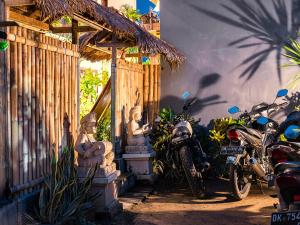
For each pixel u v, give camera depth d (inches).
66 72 216.2
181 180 300.4
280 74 342.0
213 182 310.3
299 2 339.0
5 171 166.9
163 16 358.3
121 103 298.0
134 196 263.4
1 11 164.9
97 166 200.1
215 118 350.3
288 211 134.9
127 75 310.8
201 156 272.5
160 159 313.4
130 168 295.3
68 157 196.9
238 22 347.3
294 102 339.6
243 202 252.4
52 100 202.2
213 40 350.6
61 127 210.7
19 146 176.1
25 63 180.1
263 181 300.8
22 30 177.9
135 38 252.1
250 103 346.0
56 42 205.6
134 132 294.0
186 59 353.7
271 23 343.0
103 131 319.9
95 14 193.2
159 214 226.7
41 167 192.5
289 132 159.9
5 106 166.2
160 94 355.6
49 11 149.1
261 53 344.5
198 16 353.1
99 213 210.7
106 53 346.9
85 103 405.7
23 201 174.2
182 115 292.4
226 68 349.1
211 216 223.0
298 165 150.6
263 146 250.2
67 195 188.2
